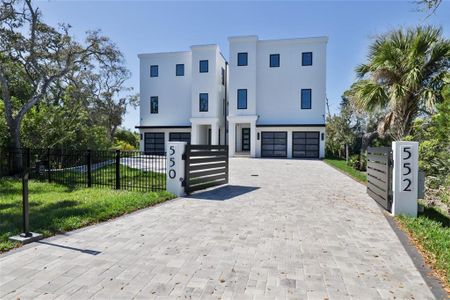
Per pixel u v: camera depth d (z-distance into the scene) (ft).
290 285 10.48
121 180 34.45
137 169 43.09
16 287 10.25
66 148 47.39
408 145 19.56
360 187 31.78
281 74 84.69
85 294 9.83
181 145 26.73
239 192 28.68
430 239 14.78
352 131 81.05
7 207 21.71
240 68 85.15
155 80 95.25
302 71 83.61
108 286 10.35
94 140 55.47
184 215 19.92
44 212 19.97
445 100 24.95
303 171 47.55
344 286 10.44
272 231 16.53
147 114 95.96
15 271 11.44
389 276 11.20
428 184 26.13
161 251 13.51
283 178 39.11
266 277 11.05
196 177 29.12
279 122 84.89
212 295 9.80
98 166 42.09
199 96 88.89
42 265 11.99
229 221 18.48
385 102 34.76
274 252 13.47
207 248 13.91
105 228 16.96
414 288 10.33
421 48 31.73
